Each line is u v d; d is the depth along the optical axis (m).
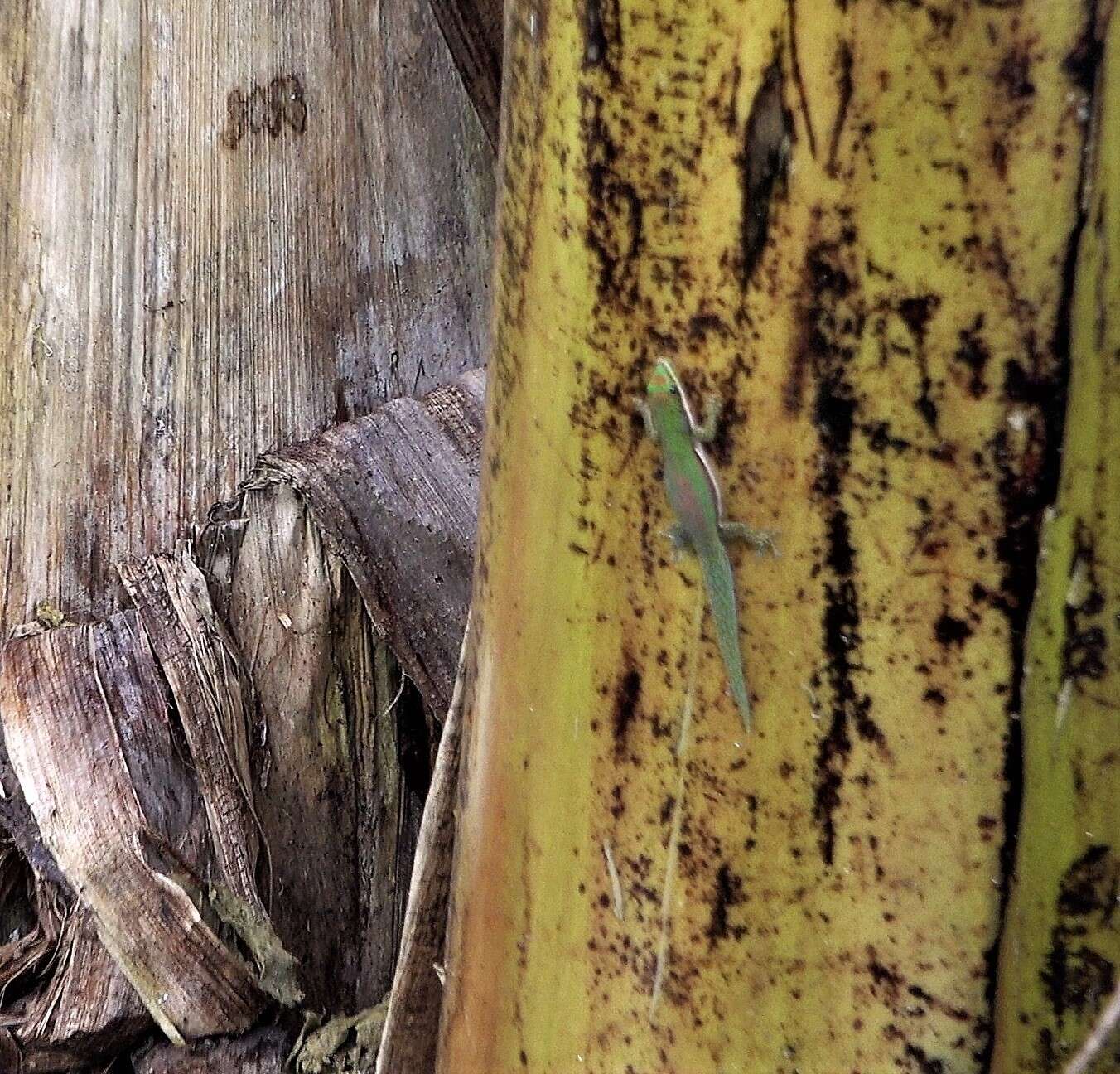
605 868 1.34
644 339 1.32
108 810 1.70
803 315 1.29
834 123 1.28
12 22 2.10
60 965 1.70
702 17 1.29
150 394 2.09
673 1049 1.33
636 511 1.33
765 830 1.31
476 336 2.23
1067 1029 1.25
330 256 2.19
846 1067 1.31
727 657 1.31
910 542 1.29
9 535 2.01
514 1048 1.38
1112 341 1.24
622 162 1.31
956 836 1.29
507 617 1.37
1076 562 1.25
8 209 2.08
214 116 2.16
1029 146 1.26
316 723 1.95
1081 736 1.25
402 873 1.99
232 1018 1.69
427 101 2.24
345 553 1.85
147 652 1.85
